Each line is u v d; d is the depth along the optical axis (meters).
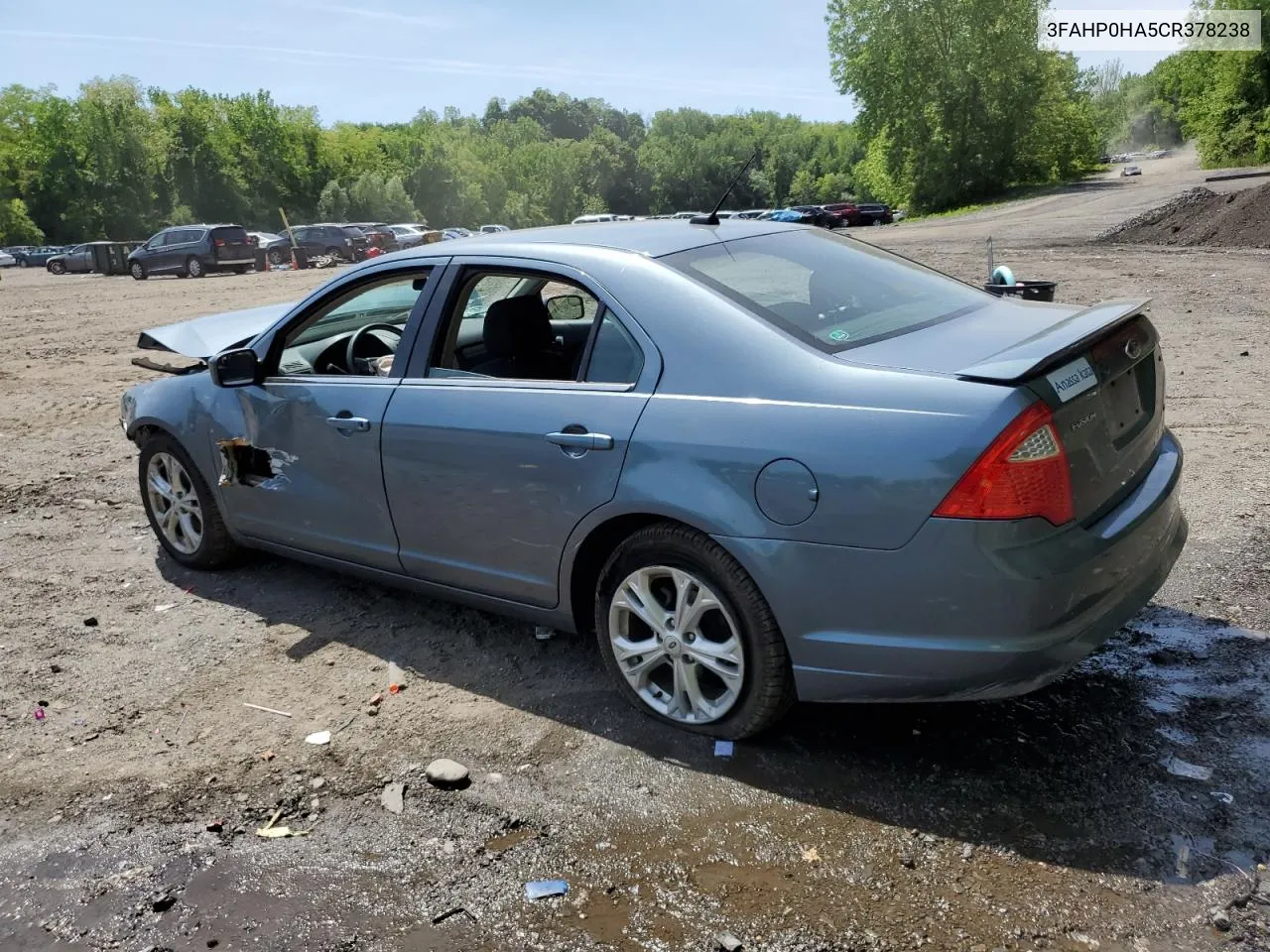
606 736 3.31
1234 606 3.88
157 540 5.59
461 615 4.34
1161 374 3.36
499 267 3.66
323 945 2.46
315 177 94.44
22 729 3.59
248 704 3.69
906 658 2.73
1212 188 29.41
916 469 2.62
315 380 4.15
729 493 2.89
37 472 7.14
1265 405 6.77
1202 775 2.87
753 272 3.40
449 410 3.60
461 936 2.46
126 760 3.36
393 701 3.65
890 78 54.38
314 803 3.05
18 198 78.50
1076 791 2.84
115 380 11.05
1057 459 2.62
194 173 85.19
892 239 26.91
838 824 2.78
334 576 4.88
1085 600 2.70
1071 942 2.31
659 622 3.22
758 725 3.09
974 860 2.60
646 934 2.42
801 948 2.34
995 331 3.10
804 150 163.75
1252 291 11.74
